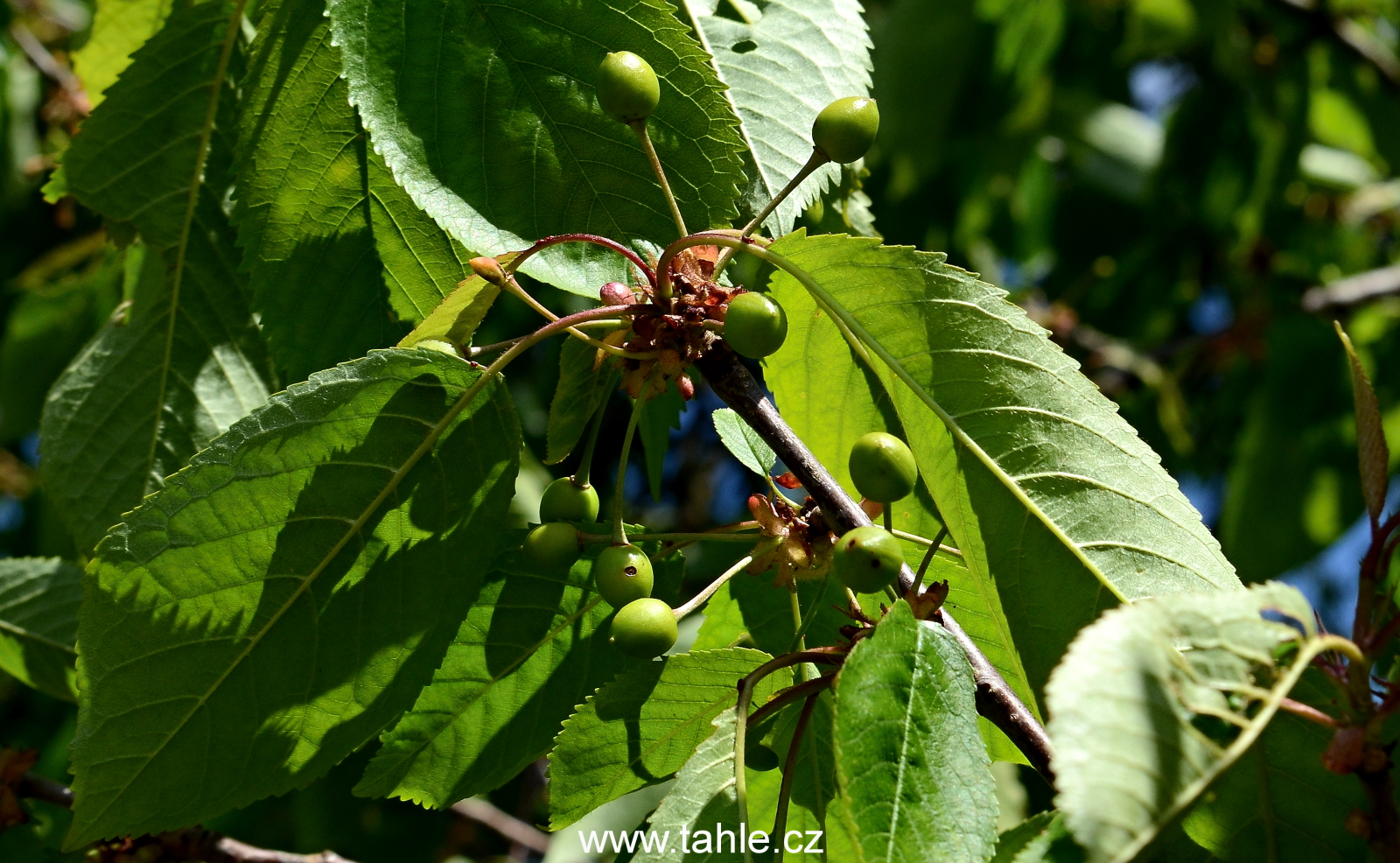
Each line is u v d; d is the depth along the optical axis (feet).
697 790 2.03
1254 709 1.91
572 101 2.09
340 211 2.19
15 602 2.50
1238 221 4.38
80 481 2.33
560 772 2.08
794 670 2.09
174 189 2.32
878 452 2.01
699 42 2.22
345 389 2.02
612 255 2.09
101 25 2.45
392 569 2.05
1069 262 5.00
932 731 1.93
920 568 2.02
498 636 2.13
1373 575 1.94
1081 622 2.00
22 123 3.81
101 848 2.43
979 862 1.90
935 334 2.02
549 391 4.30
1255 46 4.31
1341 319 4.16
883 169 4.15
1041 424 2.01
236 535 2.02
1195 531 1.99
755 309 2.01
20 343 3.10
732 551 3.58
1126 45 4.45
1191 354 4.43
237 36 2.29
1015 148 4.35
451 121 2.08
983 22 3.61
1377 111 4.48
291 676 2.05
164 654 2.02
